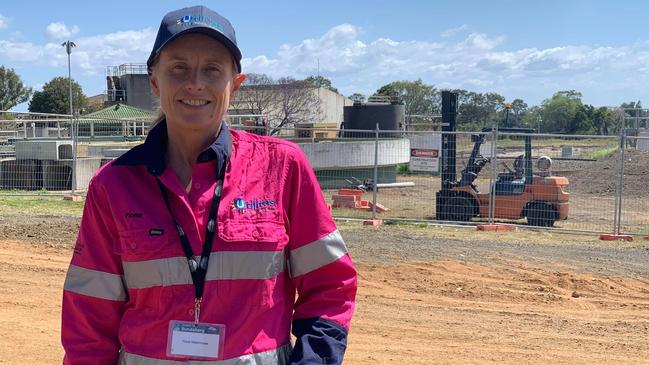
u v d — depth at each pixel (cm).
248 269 208
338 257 224
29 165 2069
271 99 4869
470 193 1723
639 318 810
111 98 6022
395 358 629
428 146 3206
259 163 220
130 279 211
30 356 593
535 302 878
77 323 221
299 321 222
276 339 212
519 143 2981
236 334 204
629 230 1573
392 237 1337
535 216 1677
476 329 743
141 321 210
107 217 216
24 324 692
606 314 827
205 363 203
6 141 2550
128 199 212
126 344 213
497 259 1124
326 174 2489
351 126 3266
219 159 213
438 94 8769
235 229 208
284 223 219
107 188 214
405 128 3500
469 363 625
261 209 213
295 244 223
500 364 625
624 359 650
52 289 855
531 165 1717
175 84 216
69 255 1078
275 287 213
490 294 909
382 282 957
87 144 2416
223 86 220
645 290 951
